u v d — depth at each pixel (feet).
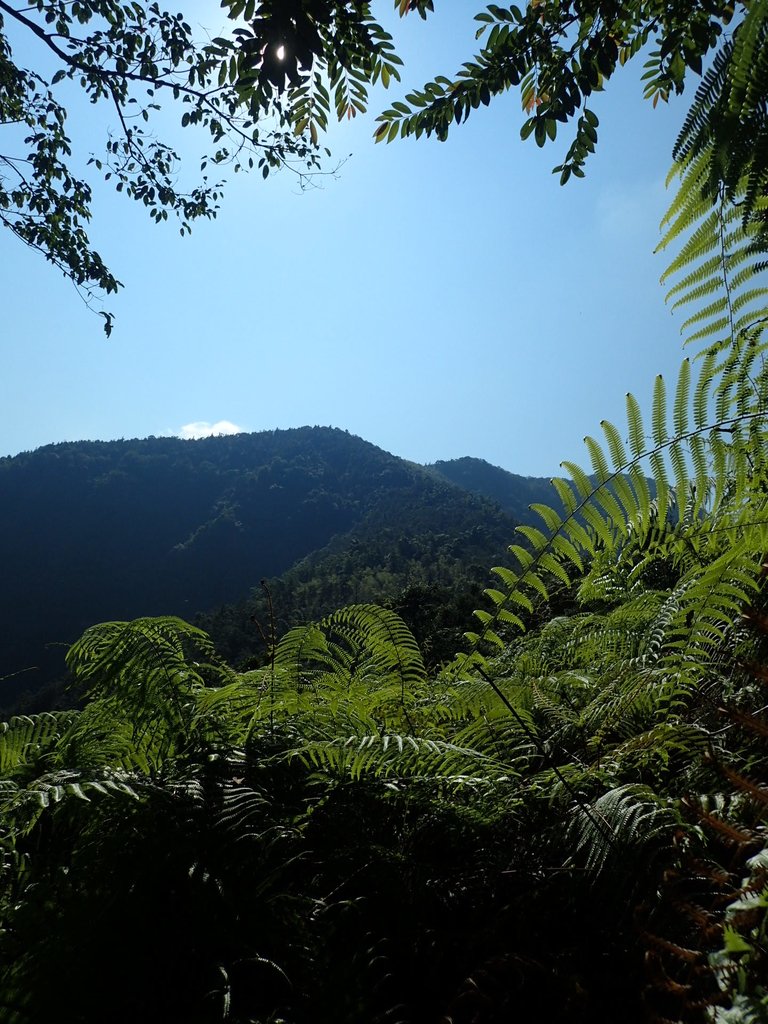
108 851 4.00
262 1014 3.46
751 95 2.56
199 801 4.29
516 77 6.04
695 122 2.87
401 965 3.96
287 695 5.73
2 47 25.26
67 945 3.60
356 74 6.91
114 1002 3.45
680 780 4.76
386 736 4.86
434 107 6.31
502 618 6.16
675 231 3.33
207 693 5.57
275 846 4.29
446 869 4.41
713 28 4.80
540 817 4.83
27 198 27.66
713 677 5.53
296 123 7.63
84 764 4.84
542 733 6.07
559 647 8.03
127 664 5.22
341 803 4.77
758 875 2.99
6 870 4.29
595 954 3.79
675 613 6.14
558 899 4.08
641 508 5.24
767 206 3.16
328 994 3.50
